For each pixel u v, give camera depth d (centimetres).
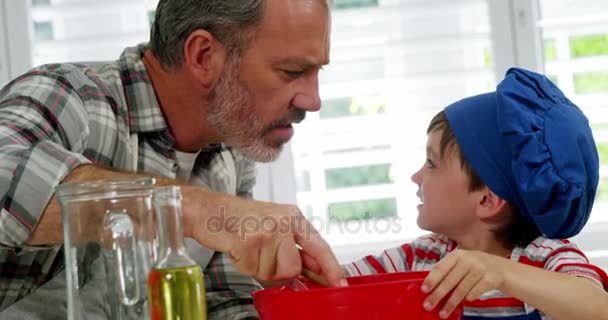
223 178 151
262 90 131
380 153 204
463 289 102
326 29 131
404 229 202
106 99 132
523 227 143
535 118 132
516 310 133
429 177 147
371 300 87
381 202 208
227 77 132
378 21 208
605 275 130
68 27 214
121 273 78
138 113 136
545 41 204
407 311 89
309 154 206
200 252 145
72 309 78
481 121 142
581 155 133
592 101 200
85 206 78
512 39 201
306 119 205
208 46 132
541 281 114
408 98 206
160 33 136
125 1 211
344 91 206
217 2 130
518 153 133
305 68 131
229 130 136
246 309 143
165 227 78
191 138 141
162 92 138
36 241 96
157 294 76
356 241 202
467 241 146
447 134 145
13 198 94
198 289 77
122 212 79
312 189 206
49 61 211
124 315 78
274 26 128
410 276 104
